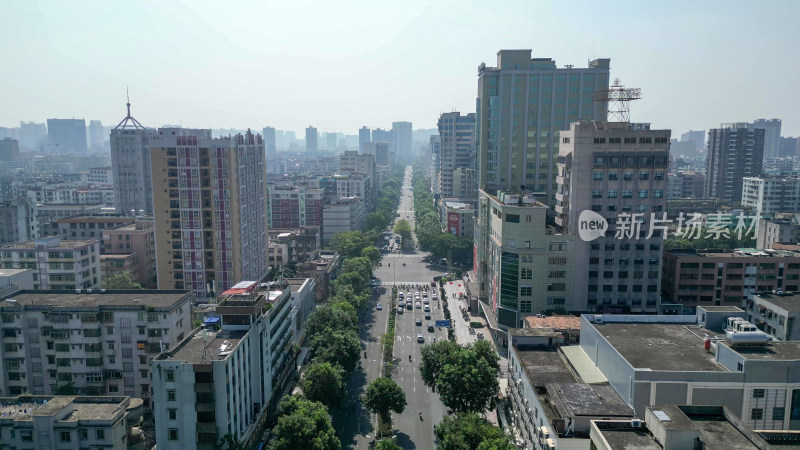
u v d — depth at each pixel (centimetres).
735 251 19112
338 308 16950
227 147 18888
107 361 12900
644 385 8444
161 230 19612
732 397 8388
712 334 10450
